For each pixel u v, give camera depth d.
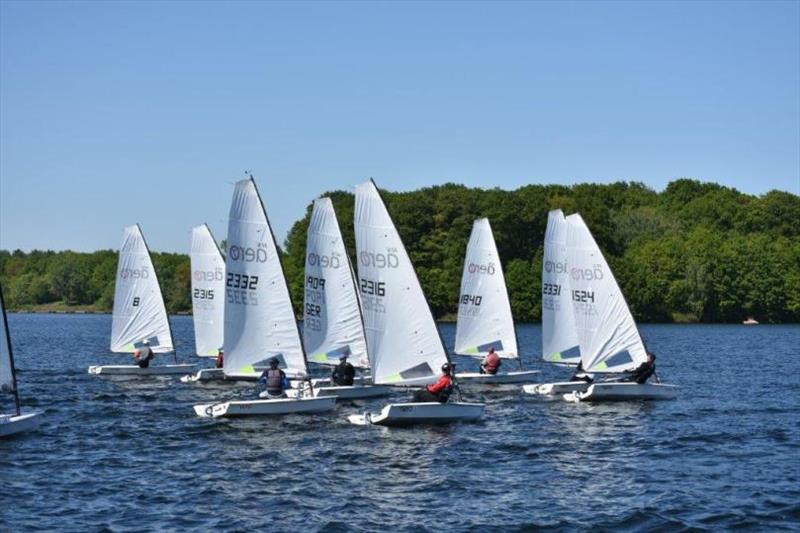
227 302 43.06
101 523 25.09
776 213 170.88
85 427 39.56
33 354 87.25
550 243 54.78
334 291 49.75
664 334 128.00
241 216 42.97
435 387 39.47
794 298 153.12
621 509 26.66
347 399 47.41
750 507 26.78
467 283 56.53
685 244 155.00
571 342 54.91
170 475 30.59
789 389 56.59
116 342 62.59
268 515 26.00
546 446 35.47
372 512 26.34
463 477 30.45
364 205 40.81
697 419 42.41
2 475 30.34
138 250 62.56
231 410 40.78
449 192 146.00
